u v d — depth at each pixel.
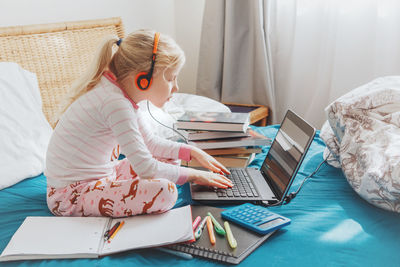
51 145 1.06
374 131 1.10
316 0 1.99
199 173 1.06
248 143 1.23
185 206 0.96
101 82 1.05
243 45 2.23
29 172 1.25
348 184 1.14
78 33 1.85
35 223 0.91
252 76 2.24
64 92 1.77
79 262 0.80
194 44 2.53
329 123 1.26
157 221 0.91
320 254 0.80
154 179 0.96
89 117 1.01
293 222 0.93
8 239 0.90
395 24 1.75
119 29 2.03
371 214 0.96
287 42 2.16
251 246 0.82
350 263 0.77
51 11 1.84
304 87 2.16
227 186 1.07
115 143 1.09
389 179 0.90
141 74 1.00
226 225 0.88
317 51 2.07
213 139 1.25
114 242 0.84
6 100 1.35
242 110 2.12
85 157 1.03
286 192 1.00
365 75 1.91
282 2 2.11
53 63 1.74
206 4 2.22
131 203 0.94
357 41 1.88
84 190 1.00
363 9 1.83
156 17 2.39
